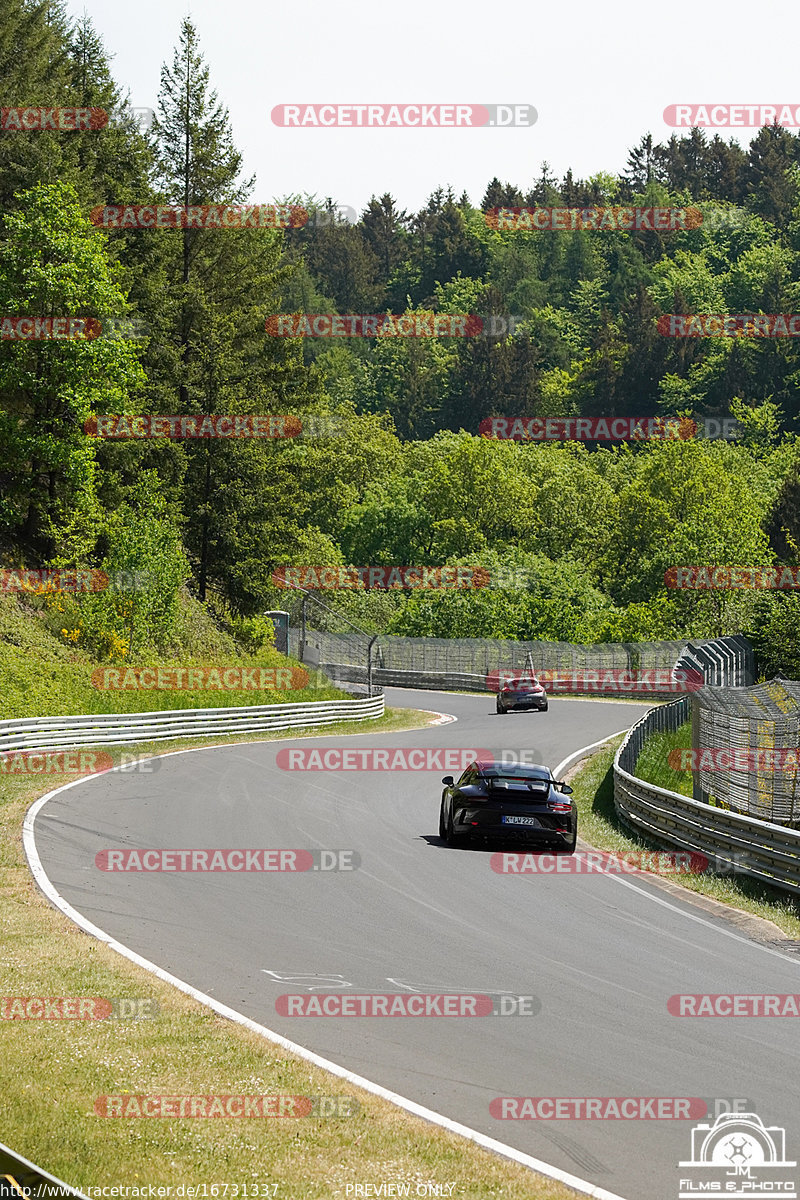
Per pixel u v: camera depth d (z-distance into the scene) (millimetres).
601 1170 25750
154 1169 24719
